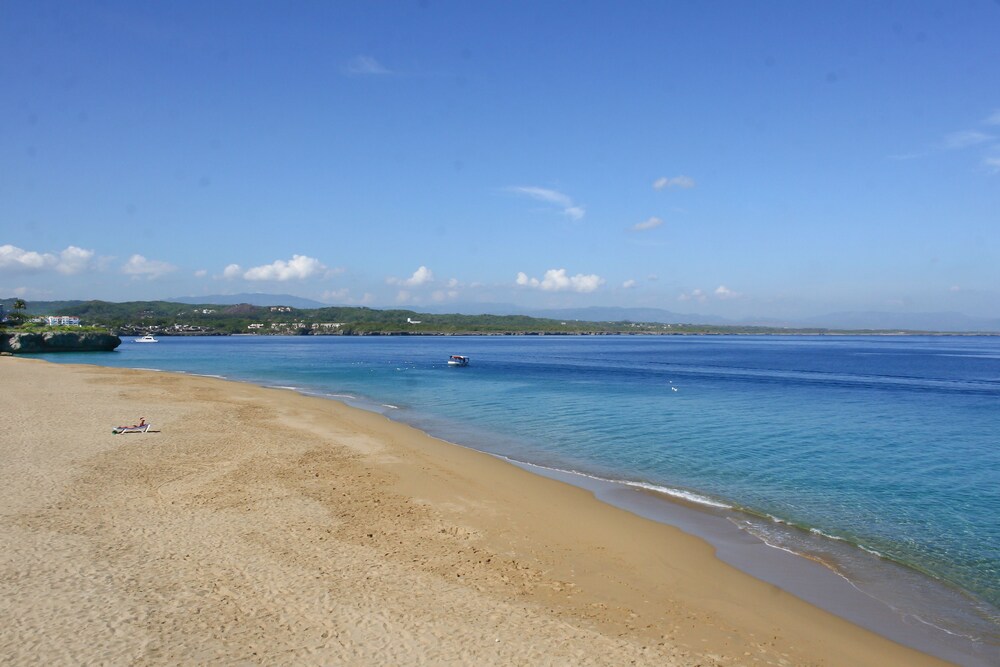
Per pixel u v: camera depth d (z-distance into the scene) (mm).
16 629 8469
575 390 48344
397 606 9852
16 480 16312
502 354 119375
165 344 168500
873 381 60500
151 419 27766
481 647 8641
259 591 10148
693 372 71125
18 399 33656
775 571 12375
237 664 7859
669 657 8719
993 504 17328
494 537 13586
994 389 52781
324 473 18609
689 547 13539
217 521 13711
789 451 24562
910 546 14000
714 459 22938
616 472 20734
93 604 9344
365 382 54781
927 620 10461
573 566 12125
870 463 22500
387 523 14188
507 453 23672
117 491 15719
